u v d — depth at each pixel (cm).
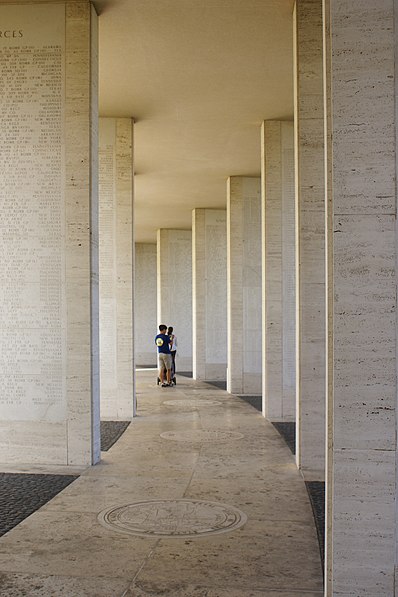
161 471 827
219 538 567
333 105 417
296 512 646
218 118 1376
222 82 1184
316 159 877
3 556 522
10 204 866
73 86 864
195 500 688
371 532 405
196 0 898
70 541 558
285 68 1125
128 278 1338
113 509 654
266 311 1328
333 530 407
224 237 2334
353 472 407
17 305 862
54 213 860
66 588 459
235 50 1055
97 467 848
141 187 2034
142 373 2684
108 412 1311
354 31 418
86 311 852
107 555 525
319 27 891
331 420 416
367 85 416
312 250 870
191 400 1625
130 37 1005
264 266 1341
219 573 488
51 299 858
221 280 2309
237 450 972
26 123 868
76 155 860
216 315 2288
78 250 855
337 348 411
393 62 415
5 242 865
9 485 752
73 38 868
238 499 694
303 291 866
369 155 413
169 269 2812
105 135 1360
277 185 1357
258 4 915
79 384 853
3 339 864
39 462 859
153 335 3462
